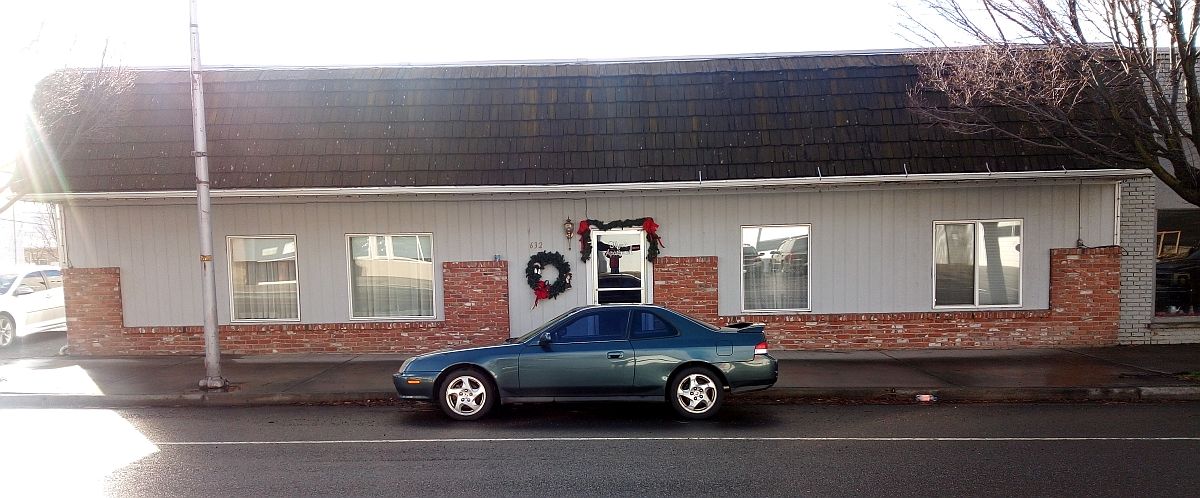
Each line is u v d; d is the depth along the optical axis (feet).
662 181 36.76
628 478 19.02
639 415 26.63
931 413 26.68
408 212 39.52
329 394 29.60
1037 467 19.51
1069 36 29.91
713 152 37.58
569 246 39.27
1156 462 19.84
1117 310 38.58
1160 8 28.71
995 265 39.24
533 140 38.45
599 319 26.40
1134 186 38.68
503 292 39.32
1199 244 39.65
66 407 29.12
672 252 39.04
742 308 39.24
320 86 40.63
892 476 18.86
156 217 39.60
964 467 19.60
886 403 28.63
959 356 36.55
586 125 38.93
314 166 37.42
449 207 39.40
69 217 39.68
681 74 41.01
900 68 39.75
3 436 24.14
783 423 25.22
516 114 39.47
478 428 24.85
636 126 38.75
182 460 21.01
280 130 38.75
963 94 35.65
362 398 29.63
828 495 17.47
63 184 36.86
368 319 40.16
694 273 38.96
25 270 47.26
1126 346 38.70
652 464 20.27
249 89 40.42
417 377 25.90
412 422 25.89
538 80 41.09
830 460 20.47
